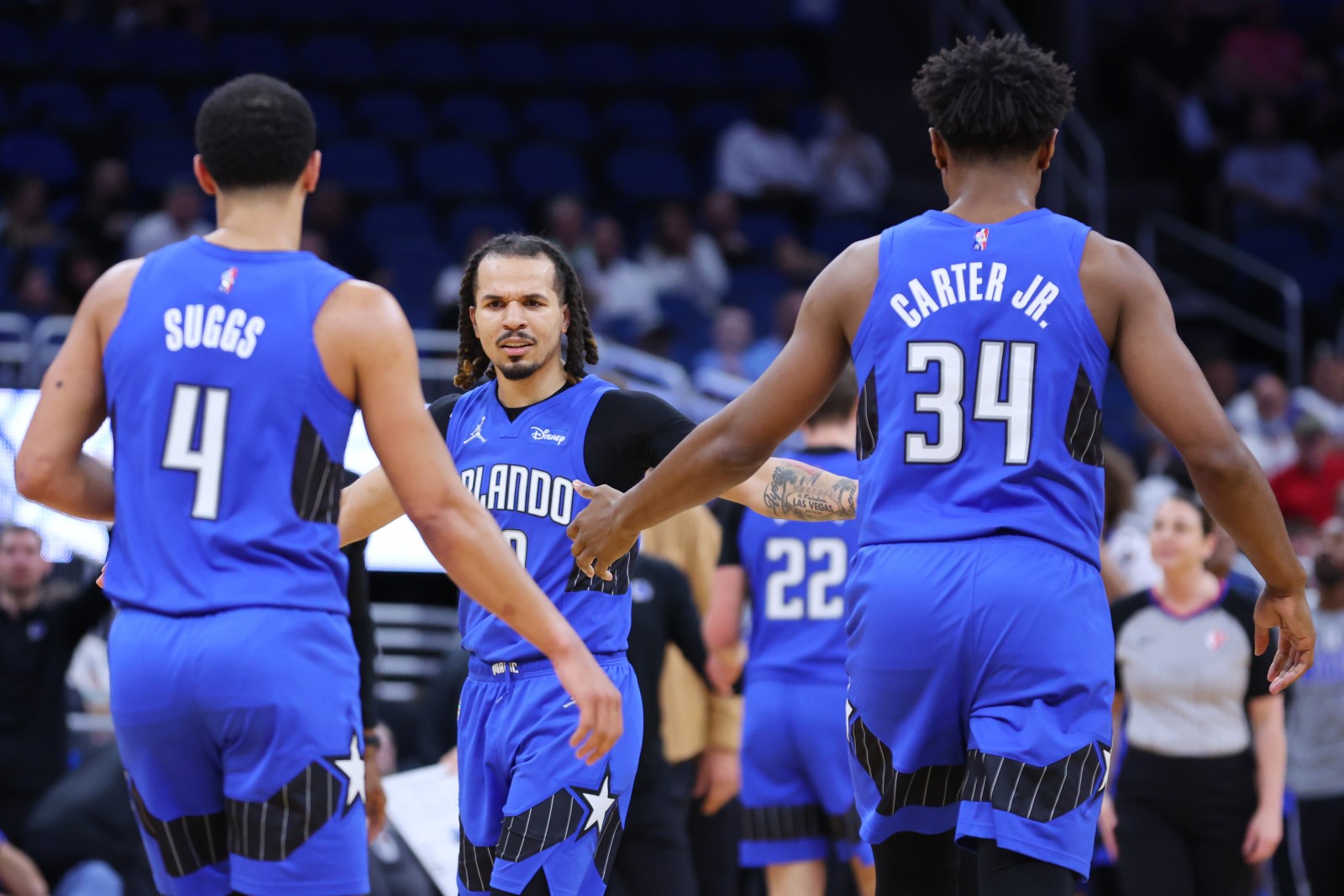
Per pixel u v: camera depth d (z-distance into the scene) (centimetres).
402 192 4638
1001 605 988
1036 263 1027
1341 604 2447
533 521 1316
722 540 1984
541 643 1002
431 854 2059
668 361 3722
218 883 996
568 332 1390
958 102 1060
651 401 1344
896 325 1038
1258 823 1952
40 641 2273
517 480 1325
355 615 1420
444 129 4994
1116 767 2216
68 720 2383
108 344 991
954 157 1083
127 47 4959
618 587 1330
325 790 952
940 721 1018
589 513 1187
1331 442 3603
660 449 1320
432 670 3136
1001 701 993
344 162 4662
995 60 1057
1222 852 1970
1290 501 3569
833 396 1912
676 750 2075
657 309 4281
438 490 981
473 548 983
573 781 1263
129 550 972
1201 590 2008
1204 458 979
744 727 1922
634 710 1323
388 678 3148
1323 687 2436
